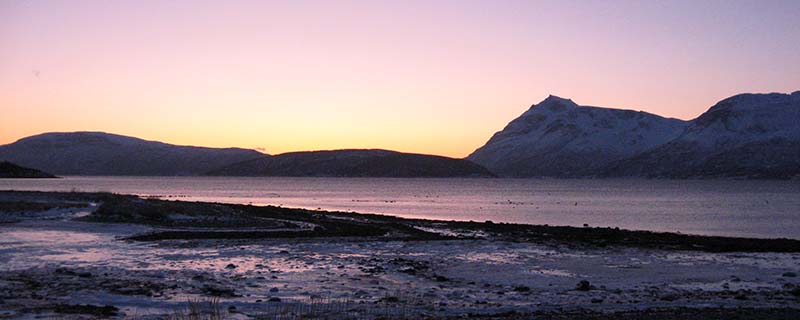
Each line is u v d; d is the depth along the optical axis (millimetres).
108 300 16125
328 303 16453
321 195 145625
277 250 30703
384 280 21875
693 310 16188
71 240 32719
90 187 174125
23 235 34438
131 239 34094
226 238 36562
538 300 18125
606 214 82250
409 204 106125
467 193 171125
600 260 28906
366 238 37969
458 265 26688
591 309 16391
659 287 21547
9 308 14391
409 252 31125
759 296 19484
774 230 58156
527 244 35719
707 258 30078
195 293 17703
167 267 23859
